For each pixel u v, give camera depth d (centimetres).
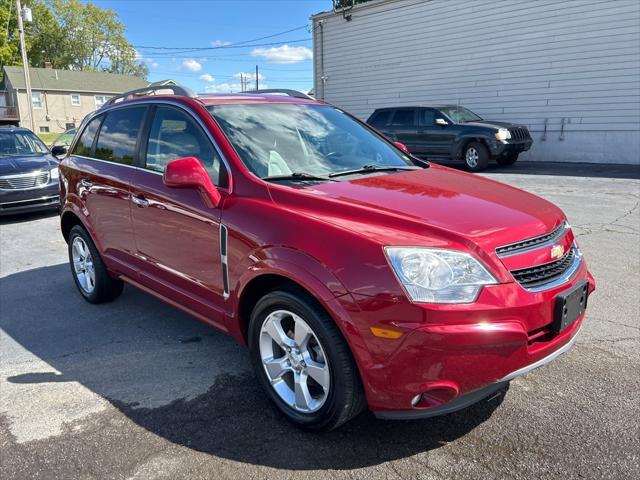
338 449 265
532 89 1496
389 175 338
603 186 1002
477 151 1301
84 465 258
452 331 223
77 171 466
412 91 1802
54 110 5406
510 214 272
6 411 309
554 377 323
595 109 1391
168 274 362
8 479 249
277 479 244
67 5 6738
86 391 329
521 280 248
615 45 1327
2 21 5181
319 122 390
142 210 376
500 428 276
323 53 2062
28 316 461
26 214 977
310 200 278
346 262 242
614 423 276
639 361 341
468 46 1617
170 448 270
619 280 489
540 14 1441
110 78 5900
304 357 272
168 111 379
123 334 416
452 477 241
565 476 238
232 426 287
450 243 239
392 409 240
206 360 367
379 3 1825
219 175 323
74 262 502
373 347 235
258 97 394
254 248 281
